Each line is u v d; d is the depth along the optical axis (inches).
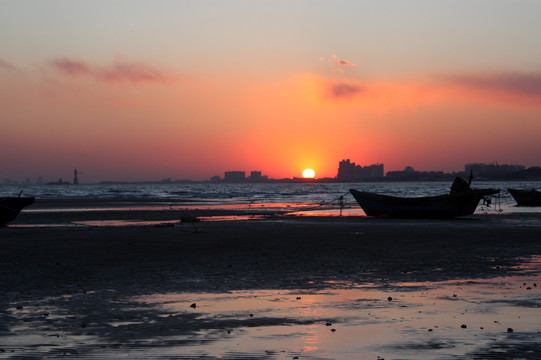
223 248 955.3
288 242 1051.9
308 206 2805.1
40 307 501.0
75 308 497.0
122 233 1250.6
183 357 351.3
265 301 525.3
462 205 1804.9
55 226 1517.0
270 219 1787.6
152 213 2194.9
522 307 493.0
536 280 634.2
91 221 1744.6
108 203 3341.5
